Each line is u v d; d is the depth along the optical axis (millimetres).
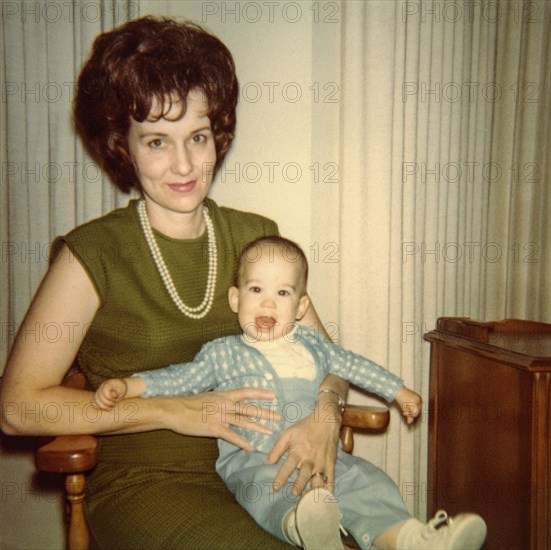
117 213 1336
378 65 1767
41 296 1180
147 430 1188
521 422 1330
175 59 1173
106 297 1226
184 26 1278
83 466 1029
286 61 1863
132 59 1157
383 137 1784
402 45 1781
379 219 1810
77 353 1311
